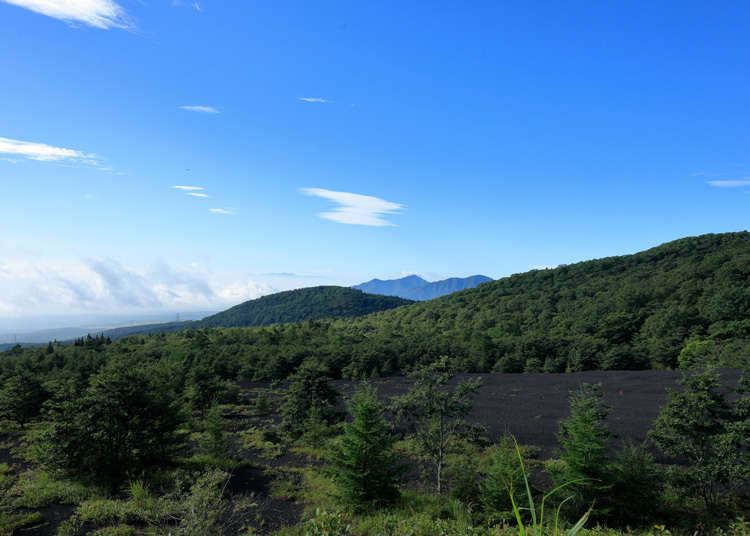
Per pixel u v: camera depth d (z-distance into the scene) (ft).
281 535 55.01
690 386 65.05
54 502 66.64
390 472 63.77
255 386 299.17
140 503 63.62
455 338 406.00
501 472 61.26
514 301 526.16
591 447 60.13
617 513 60.13
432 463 98.94
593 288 498.28
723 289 303.27
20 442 129.49
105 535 52.01
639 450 66.90
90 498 68.03
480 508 62.64
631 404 183.01
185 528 39.78
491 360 350.23
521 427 155.84
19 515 59.98
